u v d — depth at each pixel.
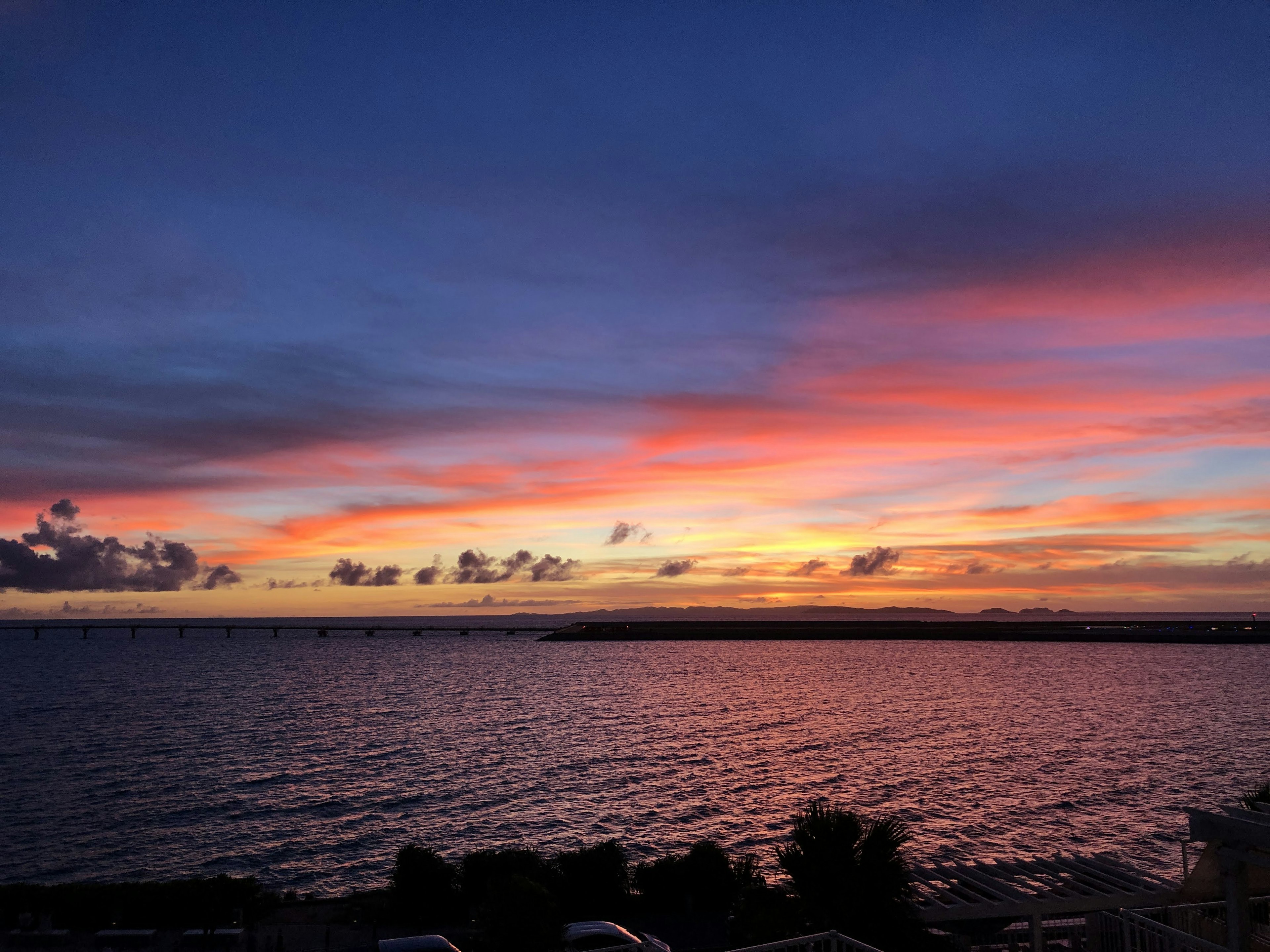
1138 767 105.69
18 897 44.88
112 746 128.00
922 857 65.25
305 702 188.00
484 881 44.09
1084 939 28.77
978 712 164.25
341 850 71.06
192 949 41.06
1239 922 17.20
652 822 78.75
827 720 154.25
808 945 16.92
